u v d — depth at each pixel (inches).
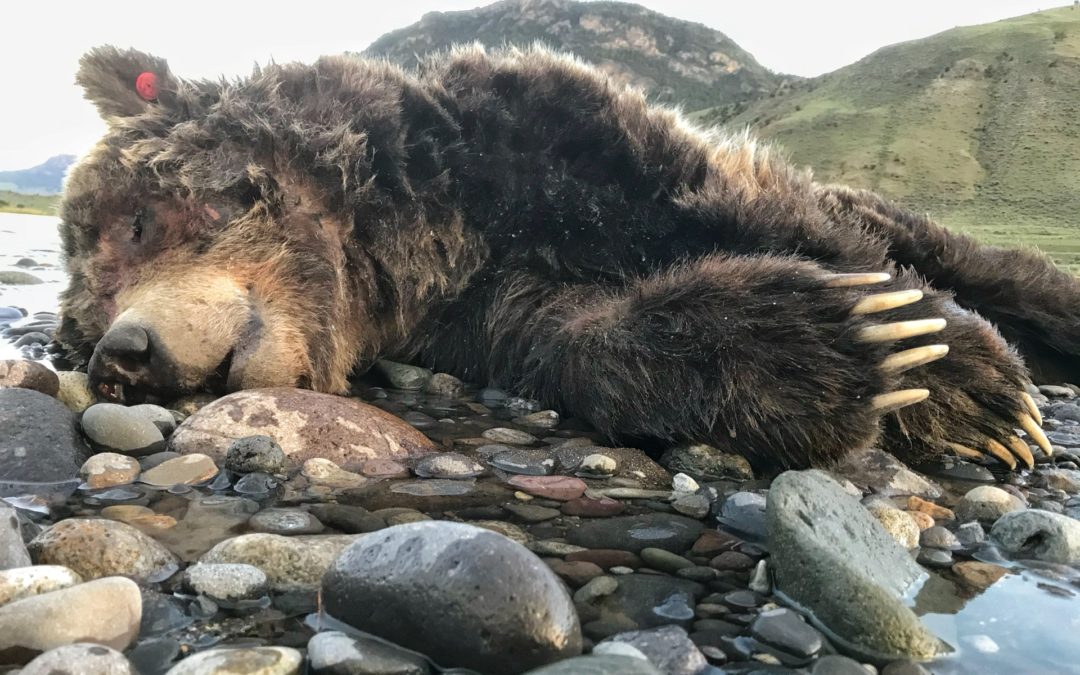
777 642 17.4
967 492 30.5
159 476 26.4
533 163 43.7
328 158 39.6
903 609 18.1
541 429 35.8
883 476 31.5
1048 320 51.4
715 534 24.2
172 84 41.9
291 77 43.3
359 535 21.8
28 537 20.4
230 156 38.9
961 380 35.3
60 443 27.3
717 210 41.4
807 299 32.1
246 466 27.4
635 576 20.7
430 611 15.9
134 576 19.1
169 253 37.4
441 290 43.3
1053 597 20.6
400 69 45.9
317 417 30.5
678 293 34.3
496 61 46.7
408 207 41.7
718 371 31.6
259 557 19.5
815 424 30.4
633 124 44.5
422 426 35.1
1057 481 33.3
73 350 45.1
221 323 35.5
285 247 38.4
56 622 15.6
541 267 43.1
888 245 49.7
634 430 33.5
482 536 16.8
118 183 38.7
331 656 15.4
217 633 16.9
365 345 43.4
